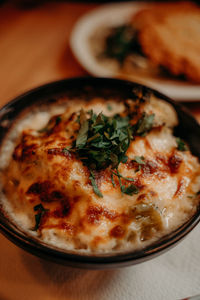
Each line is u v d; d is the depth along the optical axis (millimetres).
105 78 322
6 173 286
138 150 271
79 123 279
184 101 458
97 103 322
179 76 496
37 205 256
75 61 533
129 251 219
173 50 502
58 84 318
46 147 268
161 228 244
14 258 272
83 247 238
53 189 254
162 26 554
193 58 489
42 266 269
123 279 263
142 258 216
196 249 281
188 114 301
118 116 303
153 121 291
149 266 271
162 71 505
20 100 305
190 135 302
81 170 257
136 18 601
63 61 531
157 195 255
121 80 321
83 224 242
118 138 265
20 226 249
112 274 266
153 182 261
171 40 523
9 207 264
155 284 261
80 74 506
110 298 254
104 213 245
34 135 294
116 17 641
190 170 279
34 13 660
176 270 269
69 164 257
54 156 259
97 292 257
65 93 326
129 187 253
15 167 280
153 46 518
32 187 261
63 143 270
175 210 254
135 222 244
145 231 242
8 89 466
